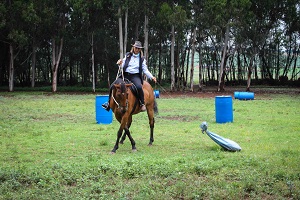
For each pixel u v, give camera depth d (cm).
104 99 1833
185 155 1102
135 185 800
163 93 4406
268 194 765
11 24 4269
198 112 2331
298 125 1716
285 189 771
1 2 4247
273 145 1232
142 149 1216
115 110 1179
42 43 5331
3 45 5244
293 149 1159
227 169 914
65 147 1251
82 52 5194
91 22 4566
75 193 763
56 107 2655
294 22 5088
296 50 6619
